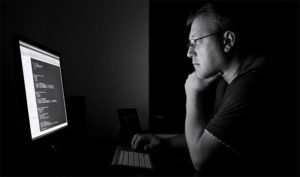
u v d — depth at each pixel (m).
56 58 1.27
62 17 1.73
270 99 1.07
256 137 1.04
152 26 1.80
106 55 1.78
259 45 1.73
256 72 1.11
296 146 1.61
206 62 1.25
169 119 1.79
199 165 1.04
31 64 0.95
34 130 0.92
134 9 1.80
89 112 1.76
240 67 1.24
